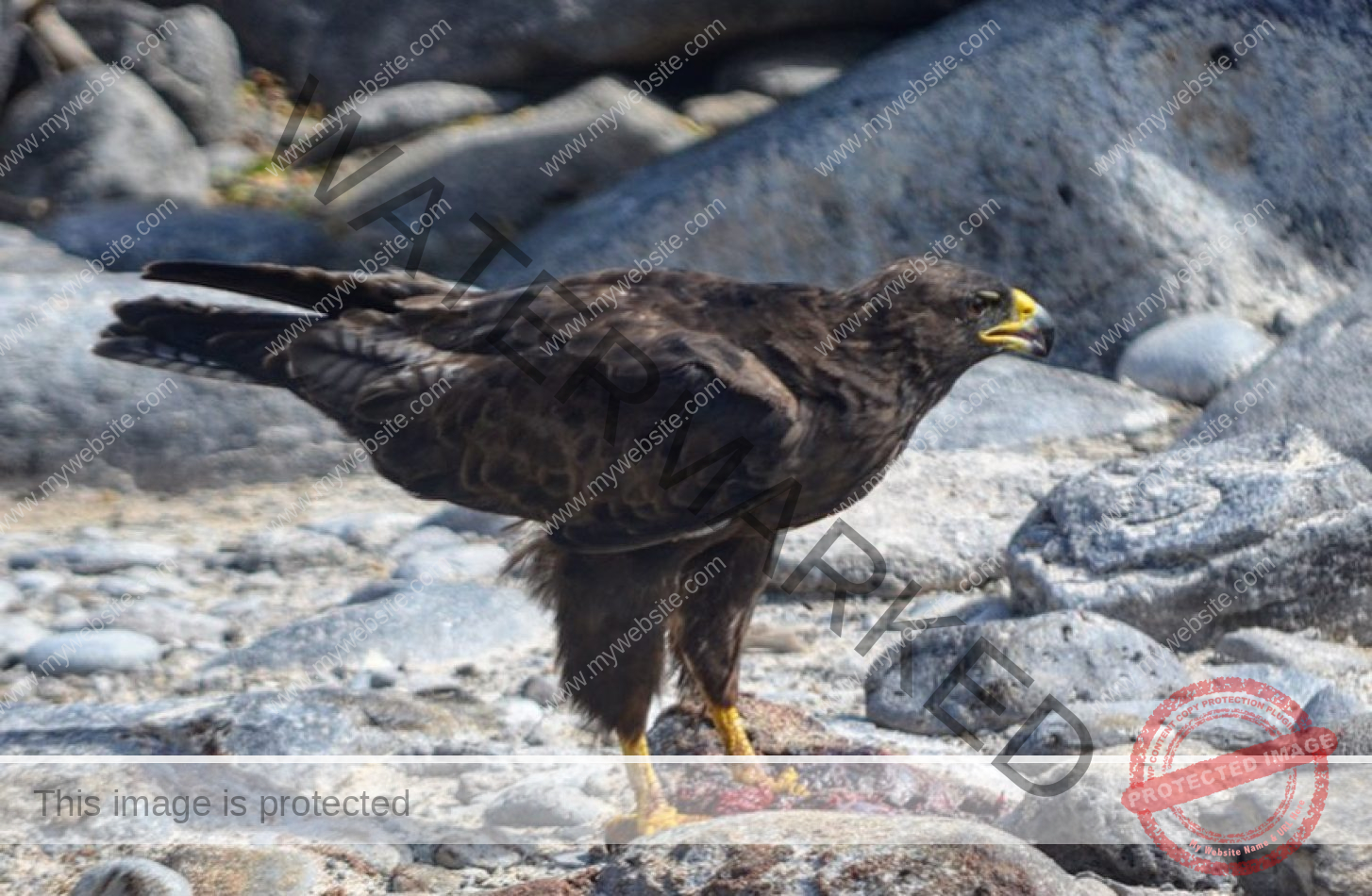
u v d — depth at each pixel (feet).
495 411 31.01
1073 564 38.34
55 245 61.52
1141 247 61.00
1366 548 37.27
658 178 63.36
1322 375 47.39
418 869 27.32
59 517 49.88
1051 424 54.08
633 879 23.34
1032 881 22.41
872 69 64.80
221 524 49.24
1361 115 64.59
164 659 38.58
